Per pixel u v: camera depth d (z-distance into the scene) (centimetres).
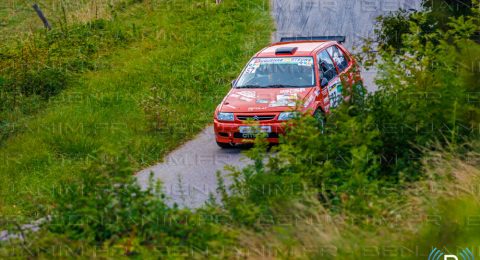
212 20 8519
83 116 5034
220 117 4175
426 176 2775
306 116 2984
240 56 6988
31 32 7750
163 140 4528
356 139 2831
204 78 6188
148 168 3988
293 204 2455
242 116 4109
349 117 2916
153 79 6153
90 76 6334
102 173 2538
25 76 6062
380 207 2495
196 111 5250
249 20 8425
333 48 4778
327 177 2683
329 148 2866
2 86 5866
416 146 2969
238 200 2612
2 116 5300
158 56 6912
